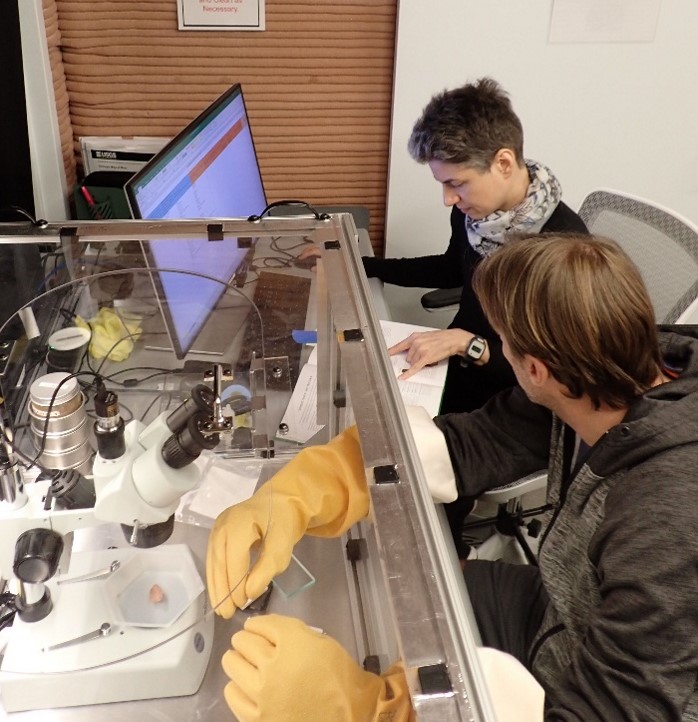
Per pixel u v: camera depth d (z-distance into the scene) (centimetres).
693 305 161
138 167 199
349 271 106
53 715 80
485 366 161
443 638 60
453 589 63
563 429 116
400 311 249
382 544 67
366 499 88
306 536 97
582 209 185
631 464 95
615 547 89
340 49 204
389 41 205
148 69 200
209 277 118
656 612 84
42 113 181
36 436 76
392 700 65
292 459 98
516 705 66
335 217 122
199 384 98
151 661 78
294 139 217
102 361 102
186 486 78
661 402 92
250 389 105
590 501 103
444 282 205
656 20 206
